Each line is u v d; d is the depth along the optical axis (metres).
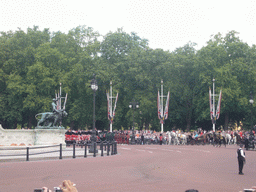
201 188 13.29
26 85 69.50
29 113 73.50
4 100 71.25
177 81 76.62
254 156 32.75
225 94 69.69
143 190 12.54
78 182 14.41
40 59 70.38
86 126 82.38
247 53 75.19
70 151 34.62
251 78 72.31
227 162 25.73
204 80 70.12
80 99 73.62
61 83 69.44
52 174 16.91
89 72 71.81
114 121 74.81
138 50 78.00
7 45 72.31
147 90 74.62
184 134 61.53
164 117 67.25
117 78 73.44
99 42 77.81
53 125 37.03
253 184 14.78
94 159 26.45
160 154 33.62
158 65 75.25
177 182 14.80
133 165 21.92
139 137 64.25
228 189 13.19
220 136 51.44
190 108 76.81
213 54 73.94
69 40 75.94
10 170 18.44
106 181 14.80
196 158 28.83
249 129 81.44
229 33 78.56
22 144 35.00
